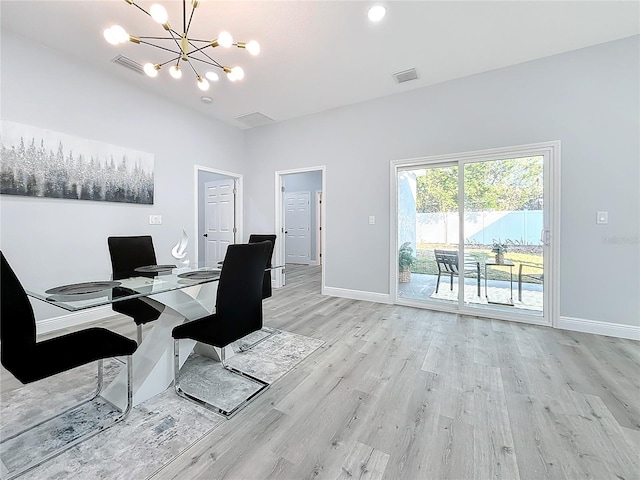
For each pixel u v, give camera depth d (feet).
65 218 9.20
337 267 13.56
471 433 4.58
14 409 5.18
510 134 9.80
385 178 12.23
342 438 4.48
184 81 10.87
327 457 4.11
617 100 8.41
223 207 17.07
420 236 11.80
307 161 14.26
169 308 6.36
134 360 6.23
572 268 9.02
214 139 14.52
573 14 7.37
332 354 7.41
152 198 11.72
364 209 12.77
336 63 9.58
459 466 3.95
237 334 5.48
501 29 7.95
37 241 8.61
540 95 9.35
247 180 16.40
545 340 8.25
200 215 19.63
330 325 9.61
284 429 4.68
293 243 27.40
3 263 3.80
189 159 13.26
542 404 5.30
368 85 11.11
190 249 13.24
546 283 9.42
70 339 4.92
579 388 5.81
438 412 5.10
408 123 11.62
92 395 5.64
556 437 4.48
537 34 8.15
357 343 8.11
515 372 6.47
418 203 11.79
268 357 7.25
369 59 9.36
